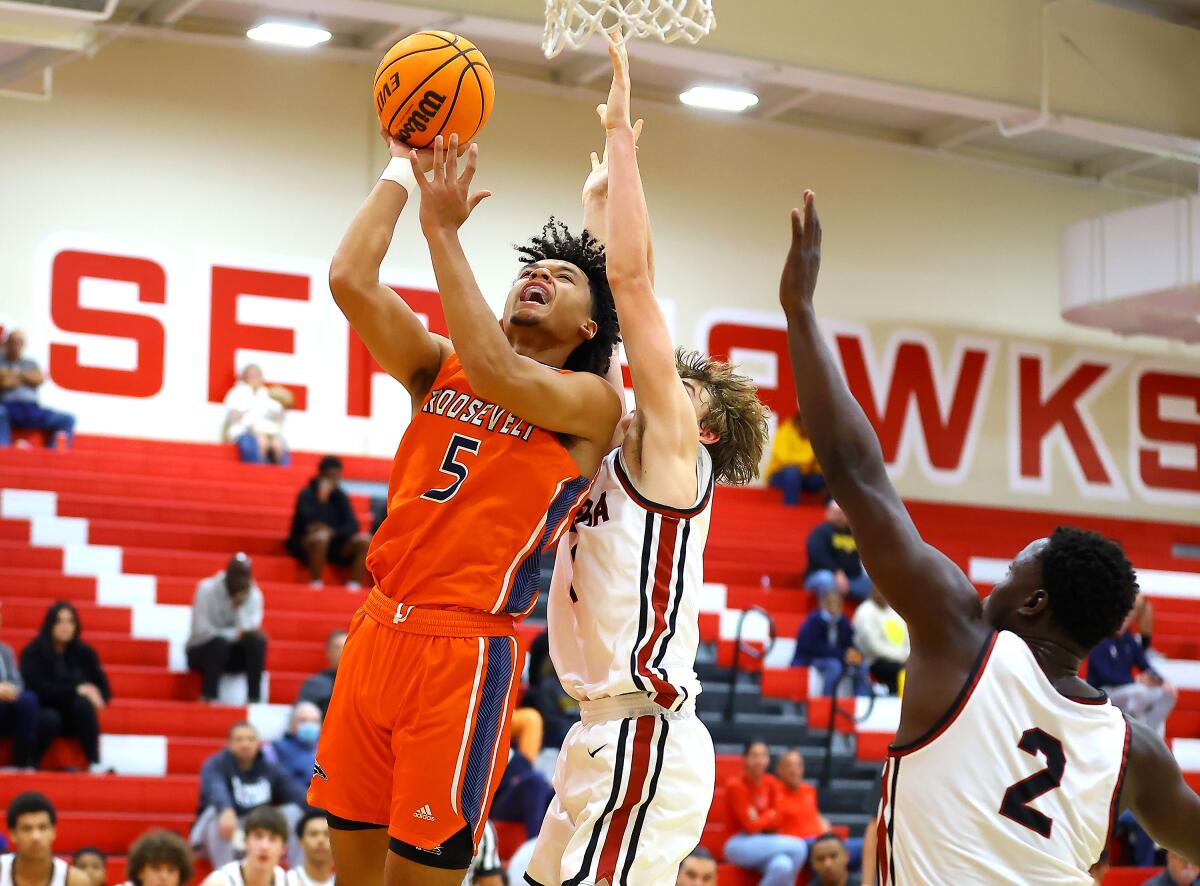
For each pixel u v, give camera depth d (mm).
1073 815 2568
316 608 12078
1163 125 14469
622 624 2979
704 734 3061
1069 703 2615
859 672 12281
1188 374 18172
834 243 16641
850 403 2871
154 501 12766
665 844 2953
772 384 16078
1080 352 17656
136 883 6766
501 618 2959
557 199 15352
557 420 2945
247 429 13875
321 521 12547
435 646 2885
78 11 9578
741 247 16172
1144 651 13812
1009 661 2619
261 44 14555
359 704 2953
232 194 14359
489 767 2908
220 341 14180
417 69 3004
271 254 14422
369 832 3016
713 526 14570
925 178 17141
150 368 13930
